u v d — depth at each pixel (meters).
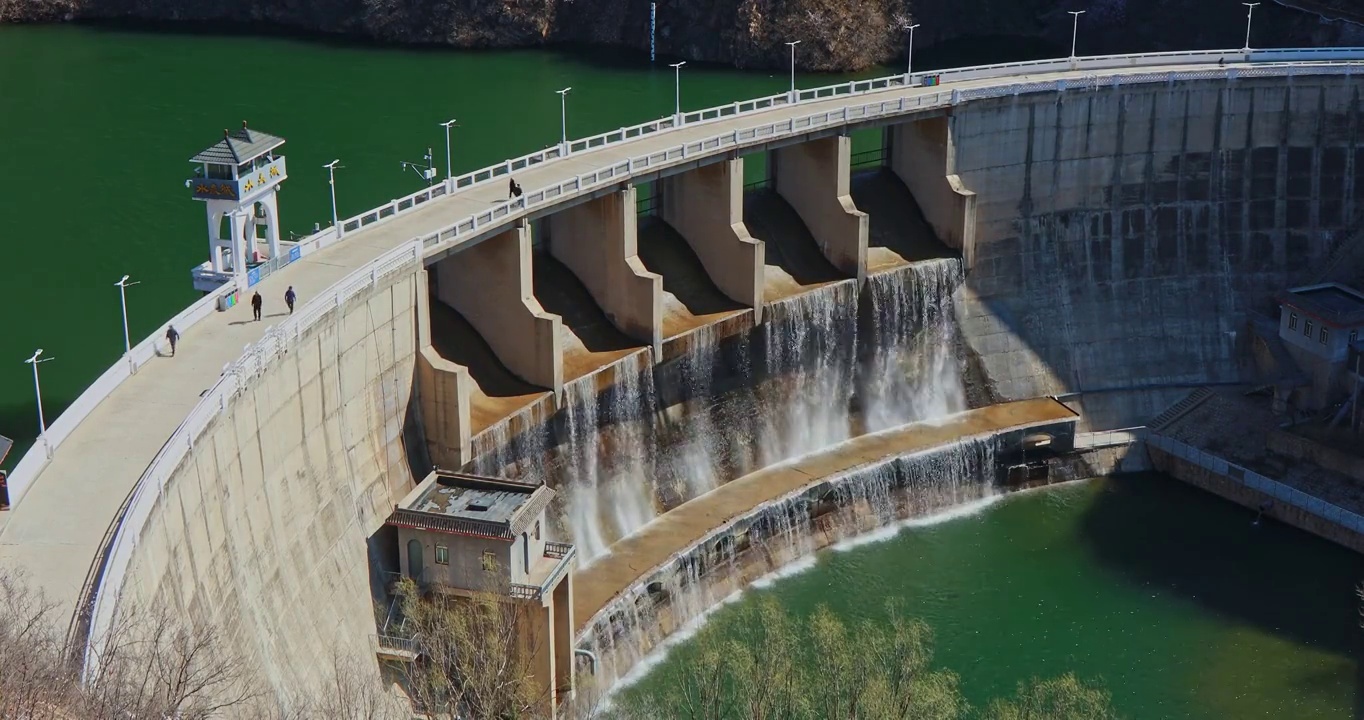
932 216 157.75
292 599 101.69
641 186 197.25
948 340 156.62
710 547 130.88
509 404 123.94
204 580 91.69
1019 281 159.62
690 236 144.62
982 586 134.62
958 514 146.38
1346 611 132.75
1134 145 160.62
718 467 140.25
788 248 151.00
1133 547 141.62
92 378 144.62
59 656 72.12
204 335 107.06
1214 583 136.38
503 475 122.31
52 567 82.25
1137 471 154.25
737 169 141.00
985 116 155.62
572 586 121.44
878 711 95.62
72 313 156.00
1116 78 158.50
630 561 127.31
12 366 146.12
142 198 182.25
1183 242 163.38
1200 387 160.88
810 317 146.38
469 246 122.69
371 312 112.19
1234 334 162.50
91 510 87.38
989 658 125.12
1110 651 126.44
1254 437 153.12
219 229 113.69
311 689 99.75
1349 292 157.38
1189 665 125.12
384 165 198.12
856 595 132.88
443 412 117.81
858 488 142.50
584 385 128.25
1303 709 120.31
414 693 105.81
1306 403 154.62
